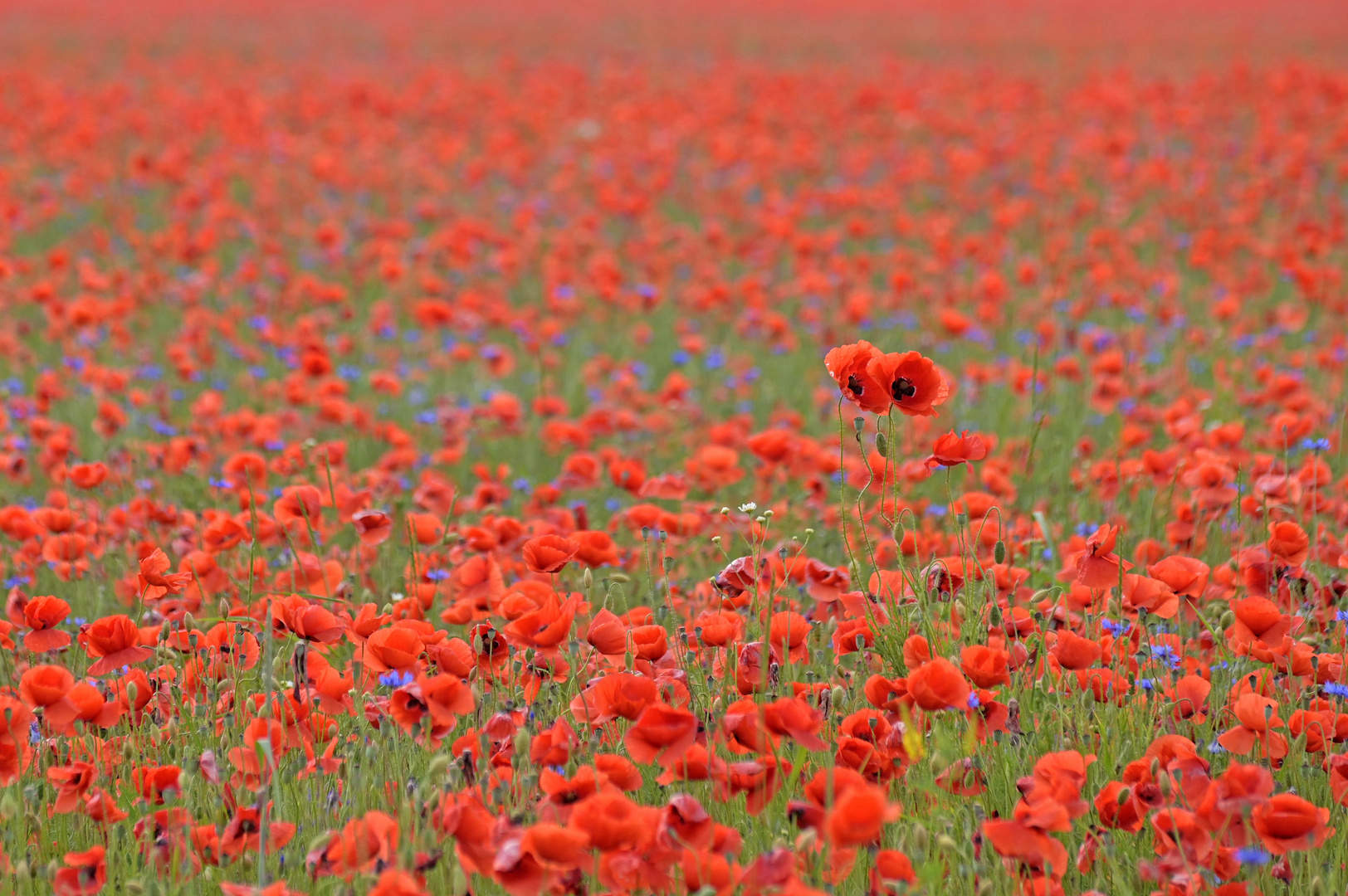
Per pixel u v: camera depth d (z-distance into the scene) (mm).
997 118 48906
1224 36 82375
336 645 9906
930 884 6082
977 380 18031
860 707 8469
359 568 11641
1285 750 7215
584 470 12602
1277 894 6766
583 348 22688
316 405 17594
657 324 25109
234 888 5969
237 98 48750
